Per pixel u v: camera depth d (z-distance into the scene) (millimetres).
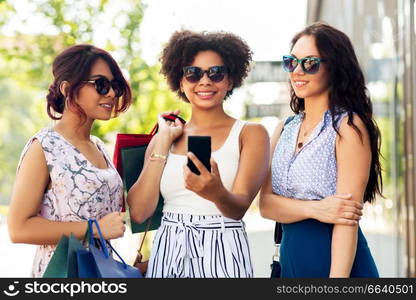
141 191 3002
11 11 6879
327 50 2791
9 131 13172
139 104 6930
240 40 3115
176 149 3039
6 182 12883
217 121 3035
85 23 6883
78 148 2889
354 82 2809
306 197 2791
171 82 3193
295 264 2773
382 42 4926
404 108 4684
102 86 2885
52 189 2795
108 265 2586
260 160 2963
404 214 4730
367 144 2750
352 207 2656
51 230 2729
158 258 2877
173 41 3127
